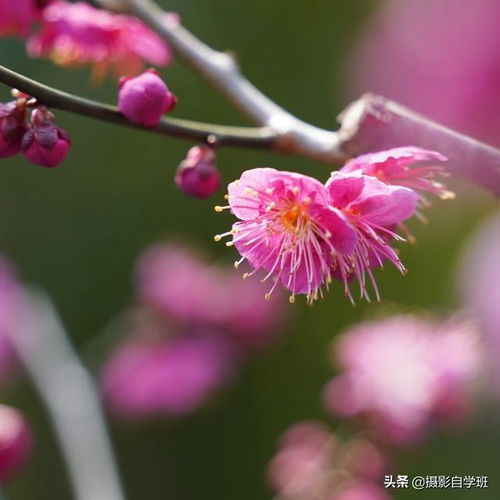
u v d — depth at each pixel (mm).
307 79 1183
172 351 888
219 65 667
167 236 1172
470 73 698
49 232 1179
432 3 713
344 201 596
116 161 1201
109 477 755
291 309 996
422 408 733
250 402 1100
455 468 972
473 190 829
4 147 599
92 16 674
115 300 1161
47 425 1061
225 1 1215
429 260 992
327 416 1084
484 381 731
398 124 615
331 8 1181
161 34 670
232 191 596
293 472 749
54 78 1151
